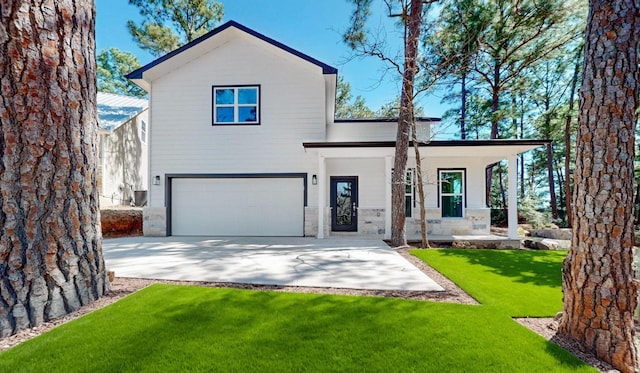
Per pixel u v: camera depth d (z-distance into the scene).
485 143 8.95
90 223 3.58
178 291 4.10
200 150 10.77
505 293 4.21
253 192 10.81
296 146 10.70
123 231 10.82
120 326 2.95
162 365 2.33
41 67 3.06
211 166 10.75
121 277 5.00
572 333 2.84
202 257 6.73
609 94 2.65
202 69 10.83
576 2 12.09
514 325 3.10
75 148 3.36
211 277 5.01
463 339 2.78
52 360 2.36
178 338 2.74
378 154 9.84
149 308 3.44
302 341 2.72
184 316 3.22
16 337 2.77
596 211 2.68
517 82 15.66
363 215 11.15
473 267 5.88
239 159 10.74
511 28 13.63
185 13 18.38
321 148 9.41
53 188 3.15
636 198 15.55
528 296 4.08
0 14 2.88
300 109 10.71
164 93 10.83
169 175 10.74
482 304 3.77
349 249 7.90
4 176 2.87
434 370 2.31
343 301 3.77
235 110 10.77
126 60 24.34
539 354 2.54
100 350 2.51
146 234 10.66
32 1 3.01
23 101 2.96
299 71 10.75
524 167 24.28
